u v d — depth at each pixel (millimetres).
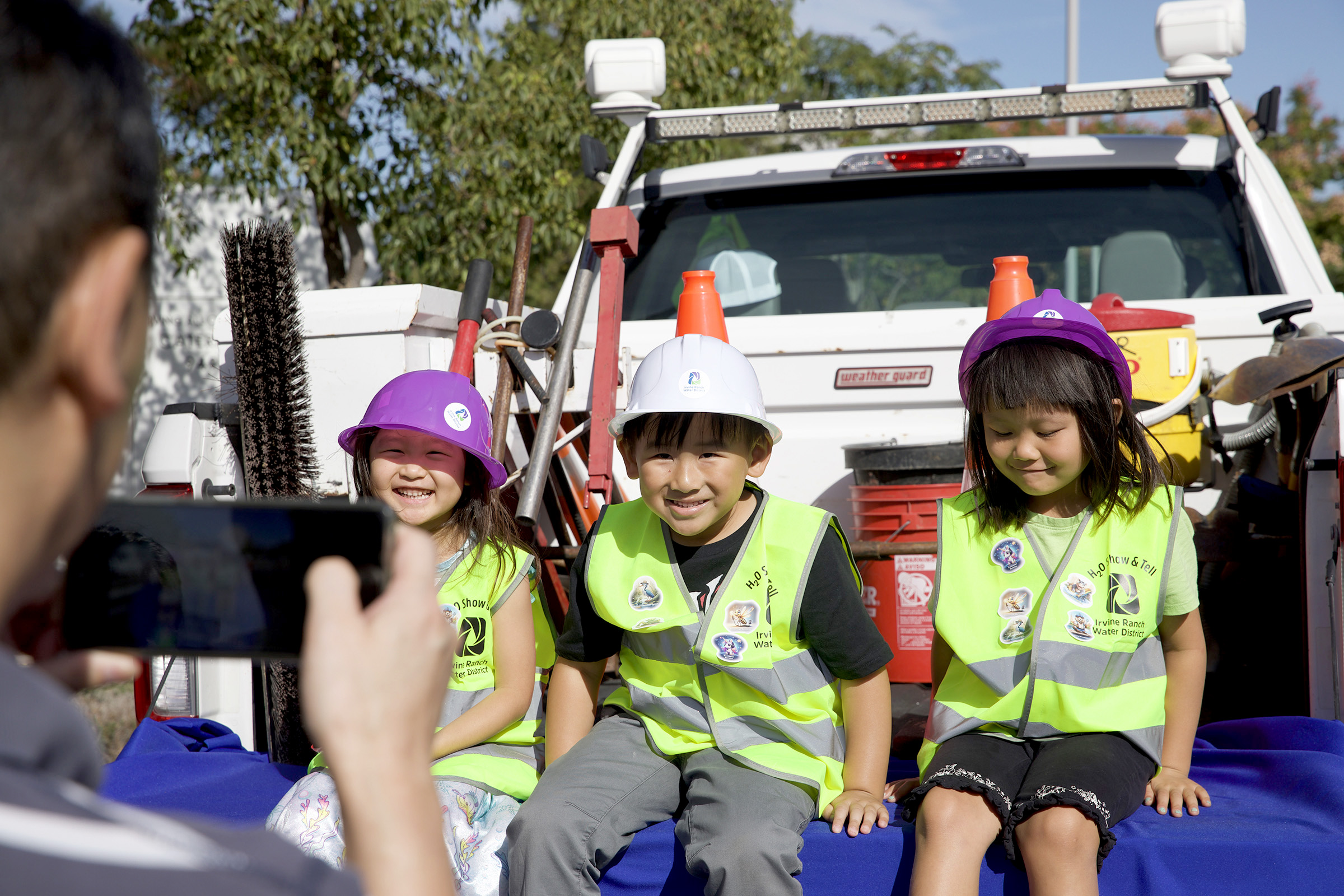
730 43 10227
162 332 10398
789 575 2059
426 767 656
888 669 2670
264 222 2529
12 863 450
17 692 504
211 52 8117
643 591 2129
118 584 710
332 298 2564
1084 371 2045
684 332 2611
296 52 8234
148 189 574
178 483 2467
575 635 2199
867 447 2740
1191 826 1810
